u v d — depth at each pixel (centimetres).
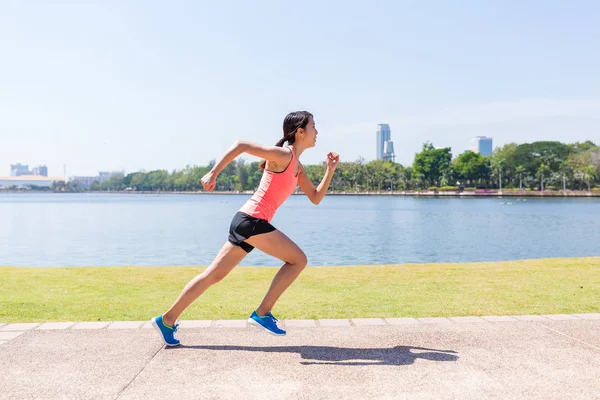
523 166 14950
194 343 427
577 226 4262
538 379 342
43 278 912
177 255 2280
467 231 3753
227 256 412
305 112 420
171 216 6038
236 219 406
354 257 2253
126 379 344
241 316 568
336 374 353
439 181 16175
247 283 853
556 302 627
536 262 1109
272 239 401
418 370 360
